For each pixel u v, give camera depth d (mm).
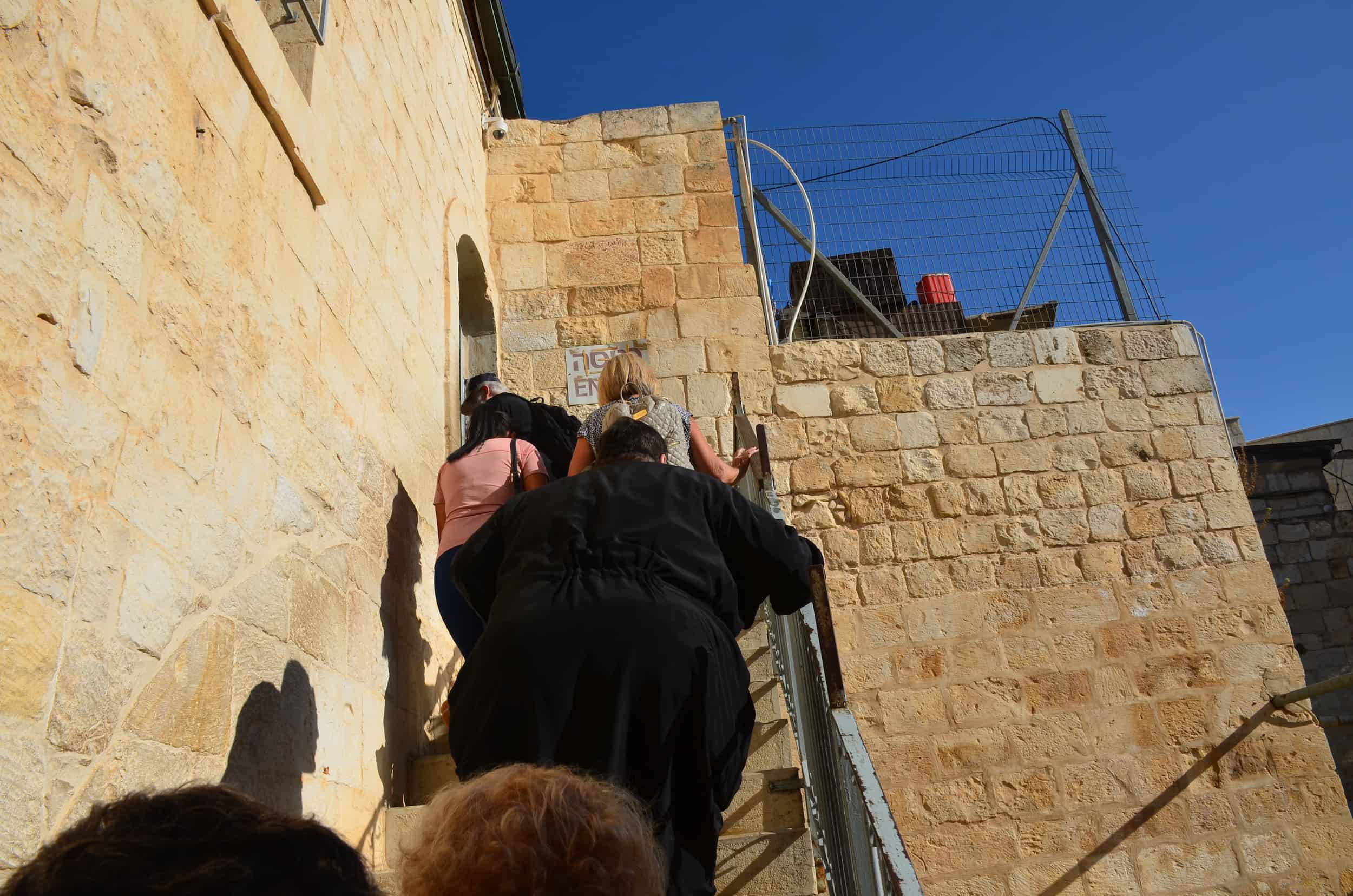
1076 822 6234
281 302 3053
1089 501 6973
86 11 2025
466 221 6523
